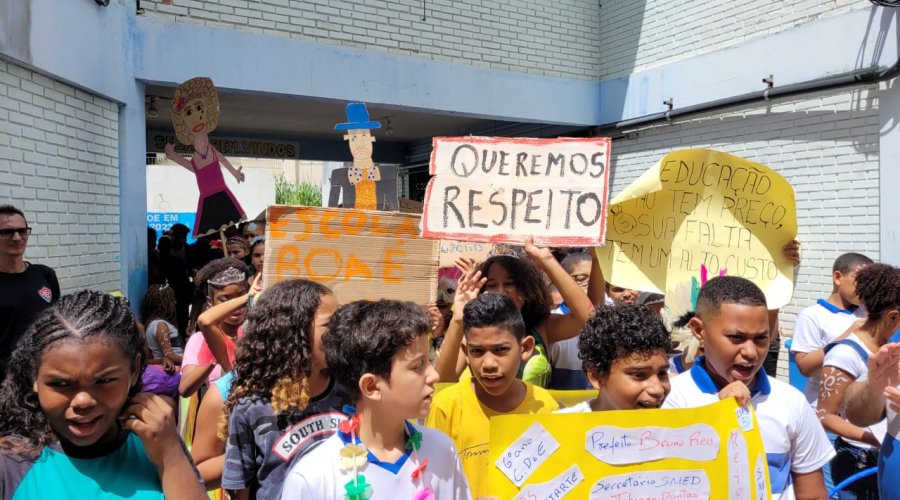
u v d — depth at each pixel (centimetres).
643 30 842
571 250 658
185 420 379
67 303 158
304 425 217
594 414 196
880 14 603
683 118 791
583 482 195
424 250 350
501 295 250
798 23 673
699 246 346
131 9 588
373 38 728
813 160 671
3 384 158
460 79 785
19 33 430
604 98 893
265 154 1115
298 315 219
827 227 662
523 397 257
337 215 338
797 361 405
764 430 223
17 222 390
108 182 568
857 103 630
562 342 349
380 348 175
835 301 411
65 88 503
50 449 157
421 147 1205
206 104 566
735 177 346
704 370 234
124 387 155
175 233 809
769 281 340
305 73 680
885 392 241
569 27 875
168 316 542
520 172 342
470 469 247
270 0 663
